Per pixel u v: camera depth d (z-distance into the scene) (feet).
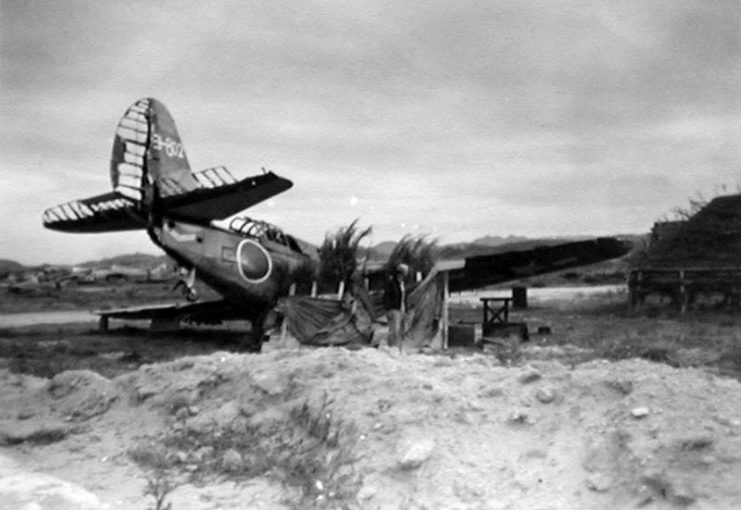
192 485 15.76
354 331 36.04
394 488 14.80
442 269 35.99
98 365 33.55
